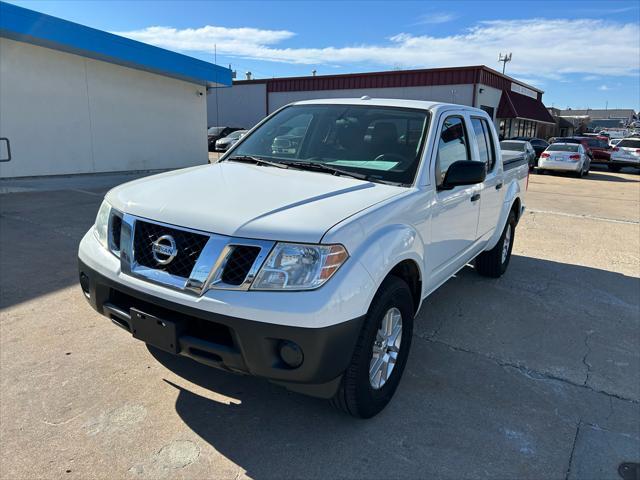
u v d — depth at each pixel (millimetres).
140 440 2664
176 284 2484
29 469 2410
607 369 3736
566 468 2619
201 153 18156
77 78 13281
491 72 28938
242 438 2730
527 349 4016
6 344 3617
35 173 12570
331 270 2398
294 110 4309
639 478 2564
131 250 2686
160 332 2561
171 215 2598
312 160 3672
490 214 4941
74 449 2564
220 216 2508
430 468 2570
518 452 2729
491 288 5512
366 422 2930
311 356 2342
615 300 5277
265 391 3197
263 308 2309
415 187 3232
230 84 18109
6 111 11711
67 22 11875
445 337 4172
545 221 9977
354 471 2523
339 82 31625
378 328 2748
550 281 5871
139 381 3215
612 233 8992
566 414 3123
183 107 17062
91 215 8023
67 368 3328
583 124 80562
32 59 12102
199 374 3346
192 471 2457
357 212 2678
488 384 3436
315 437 2771
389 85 29828
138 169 15625
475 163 3346
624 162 25562
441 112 3855
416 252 3072
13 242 6262
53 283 4867
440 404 3158
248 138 4234
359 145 3662
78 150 13609
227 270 2410
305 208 2623
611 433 2943
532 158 20547
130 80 14867
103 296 2844
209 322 2482
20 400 2949
